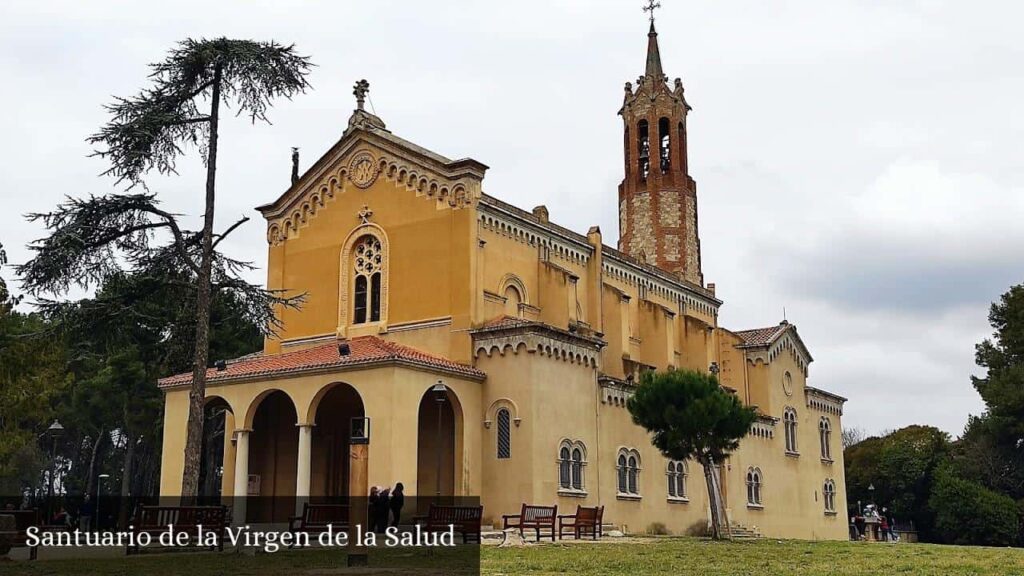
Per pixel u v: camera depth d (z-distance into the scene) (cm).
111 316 3331
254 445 4416
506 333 3897
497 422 3859
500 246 4284
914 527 8256
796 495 5969
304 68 3528
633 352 5231
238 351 5941
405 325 4191
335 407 4334
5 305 4450
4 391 4334
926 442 8569
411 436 3566
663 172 6381
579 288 4809
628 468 4375
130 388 6228
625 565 2194
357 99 4625
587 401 4141
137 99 3325
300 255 4638
